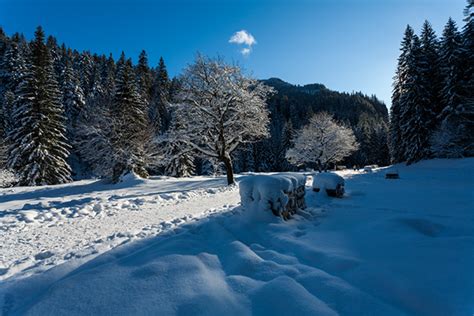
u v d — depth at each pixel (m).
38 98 27.55
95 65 69.06
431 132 30.36
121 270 3.25
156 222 7.29
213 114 17.66
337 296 2.55
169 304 2.54
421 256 3.36
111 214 8.58
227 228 5.28
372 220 5.62
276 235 4.64
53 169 27.31
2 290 3.23
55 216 8.39
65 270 3.60
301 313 2.31
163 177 28.36
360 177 19.75
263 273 3.15
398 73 36.78
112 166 26.44
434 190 10.75
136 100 30.53
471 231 4.61
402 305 2.39
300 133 45.88
